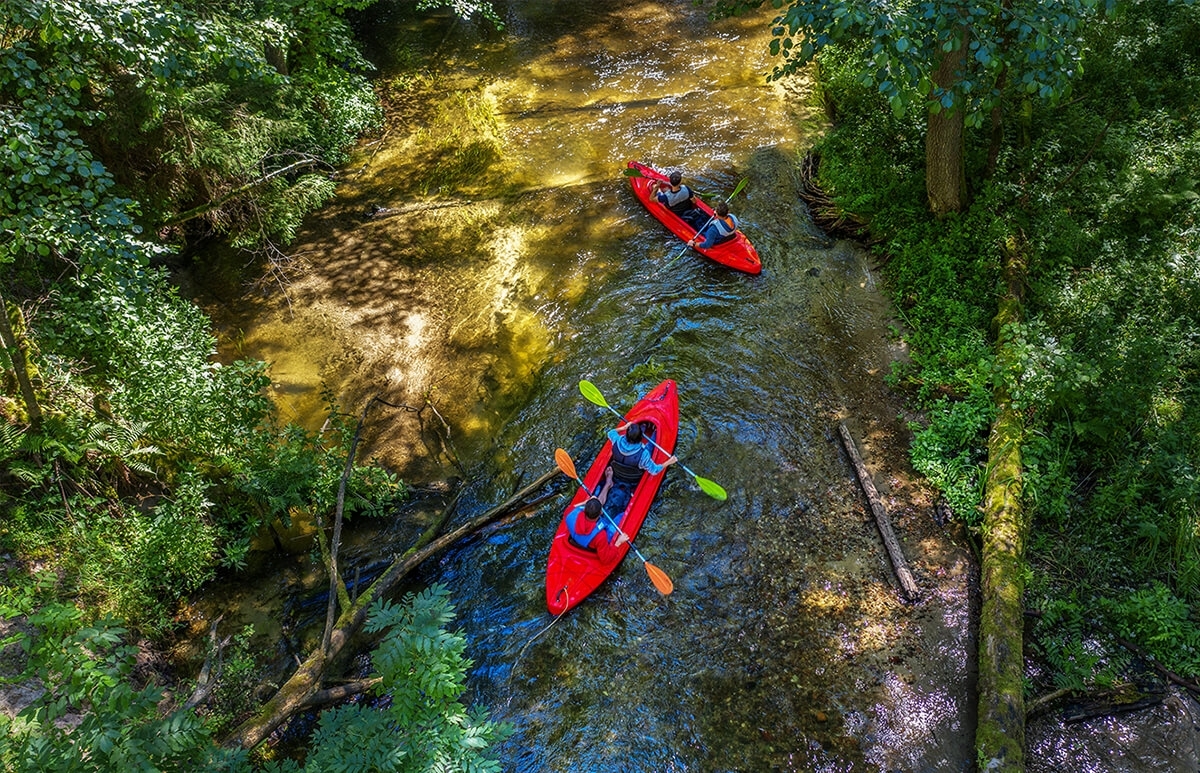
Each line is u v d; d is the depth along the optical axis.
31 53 7.60
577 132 13.95
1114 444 8.01
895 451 8.67
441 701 4.84
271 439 8.47
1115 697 6.50
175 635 7.48
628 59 15.89
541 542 8.14
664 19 17.12
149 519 7.52
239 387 8.27
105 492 7.91
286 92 12.15
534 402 9.64
